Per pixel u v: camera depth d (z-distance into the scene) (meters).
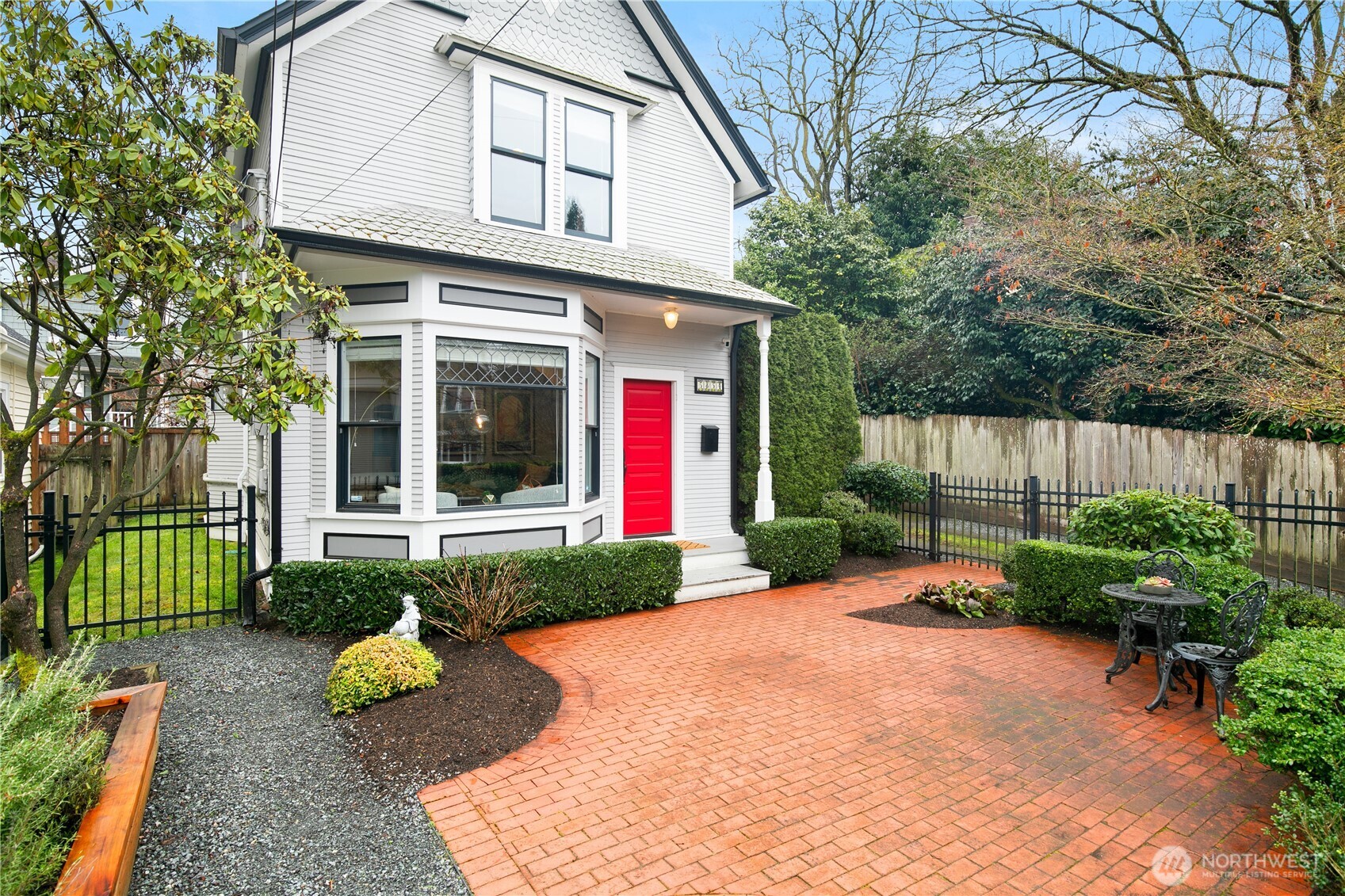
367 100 7.77
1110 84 8.51
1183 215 7.56
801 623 7.13
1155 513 6.82
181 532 11.42
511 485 7.64
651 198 10.07
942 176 10.89
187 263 4.13
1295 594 6.02
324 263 7.05
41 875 2.28
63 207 4.28
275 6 6.73
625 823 3.40
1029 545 7.15
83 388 11.32
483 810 3.52
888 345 16.20
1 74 3.74
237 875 2.98
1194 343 8.35
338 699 4.64
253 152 8.68
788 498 11.05
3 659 5.21
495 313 7.45
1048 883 2.95
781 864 3.08
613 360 9.63
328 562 6.37
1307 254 6.65
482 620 6.12
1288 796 3.39
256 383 4.89
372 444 7.34
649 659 5.92
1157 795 3.69
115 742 3.30
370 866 3.05
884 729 4.53
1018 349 13.15
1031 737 4.41
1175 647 4.86
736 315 9.97
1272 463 8.61
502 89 8.45
